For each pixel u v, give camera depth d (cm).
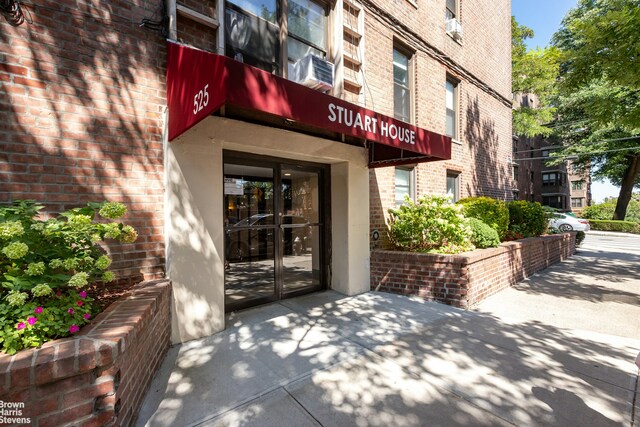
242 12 436
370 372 297
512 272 658
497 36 1098
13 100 275
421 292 539
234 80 252
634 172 2278
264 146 424
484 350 346
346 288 555
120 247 327
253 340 364
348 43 574
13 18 277
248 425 224
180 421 226
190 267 357
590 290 611
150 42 350
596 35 584
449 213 583
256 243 500
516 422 229
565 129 2262
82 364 171
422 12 757
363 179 573
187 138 357
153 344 279
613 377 292
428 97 770
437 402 253
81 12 310
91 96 313
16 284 194
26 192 279
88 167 310
